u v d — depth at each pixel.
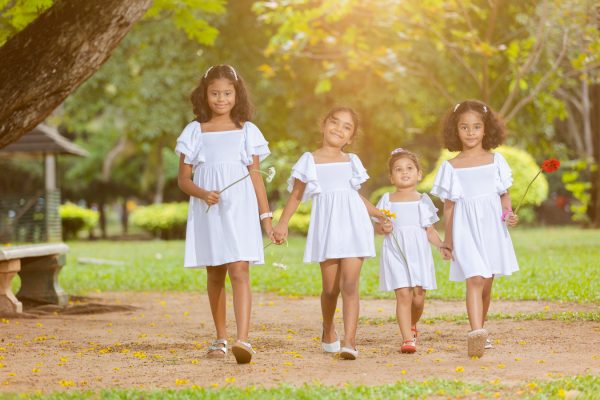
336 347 8.20
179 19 13.83
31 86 9.88
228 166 7.84
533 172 28.67
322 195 7.96
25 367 7.52
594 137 34.38
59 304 12.91
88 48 9.89
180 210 37.53
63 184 51.50
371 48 26.36
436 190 8.20
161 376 7.05
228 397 5.96
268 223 7.91
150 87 32.22
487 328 9.76
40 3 12.09
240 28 31.89
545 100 27.16
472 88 28.80
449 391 6.13
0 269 11.52
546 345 8.39
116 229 65.44
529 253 21.59
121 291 15.93
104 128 47.06
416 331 8.81
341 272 7.92
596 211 34.56
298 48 23.52
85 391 6.38
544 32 22.42
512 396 5.98
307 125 33.53
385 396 5.95
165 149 51.47
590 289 13.25
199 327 10.45
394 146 34.84
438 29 23.92
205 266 8.02
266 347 8.59
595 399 5.77
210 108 8.02
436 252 22.88
